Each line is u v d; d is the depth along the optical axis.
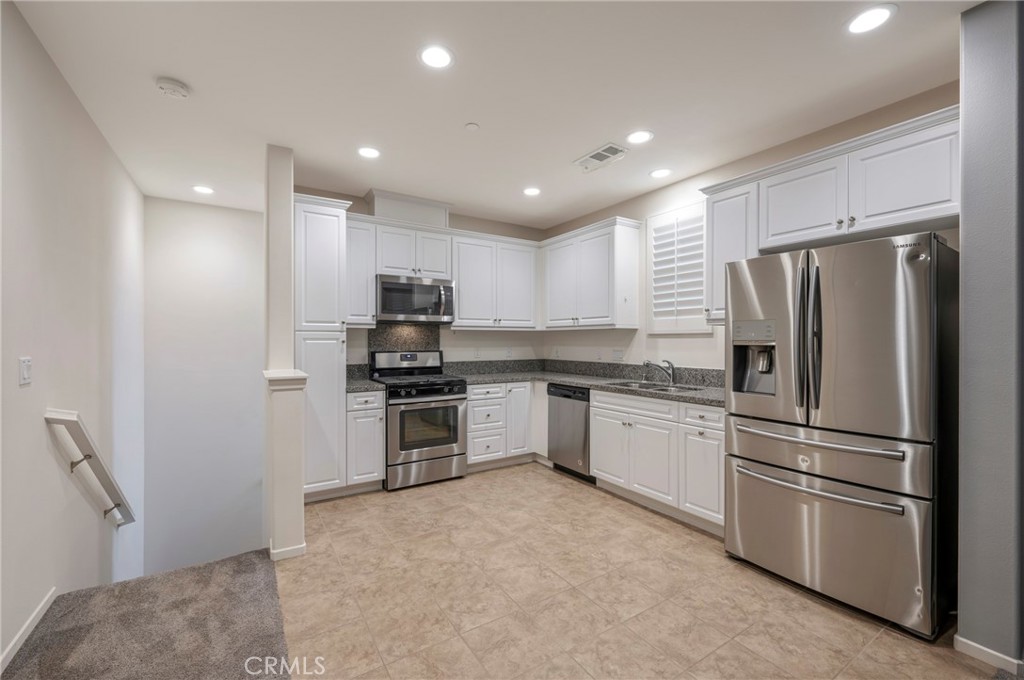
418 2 1.70
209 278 4.15
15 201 1.70
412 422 3.71
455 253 4.25
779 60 2.08
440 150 3.04
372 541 2.72
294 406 2.55
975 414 1.71
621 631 1.87
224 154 3.04
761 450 2.34
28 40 1.79
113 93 2.29
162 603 2.04
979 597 1.70
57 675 1.59
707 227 3.02
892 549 1.88
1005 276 1.64
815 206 2.43
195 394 4.07
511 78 2.22
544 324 4.74
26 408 1.76
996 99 1.67
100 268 2.68
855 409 1.99
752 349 2.47
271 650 1.75
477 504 3.33
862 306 1.96
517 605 2.06
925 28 1.85
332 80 2.21
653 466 3.12
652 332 3.86
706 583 2.25
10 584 1.64
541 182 3.68
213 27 1.82
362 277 3.73
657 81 2.25
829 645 1.79
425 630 1.88
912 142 2.07
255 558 2.50
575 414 3.85
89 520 2.34
